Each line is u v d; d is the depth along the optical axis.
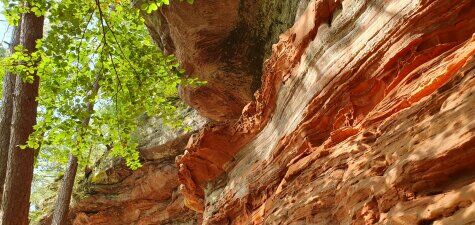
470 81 5.25
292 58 10.93
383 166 6.16
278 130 11.18
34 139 10.00
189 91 17.27
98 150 27.03
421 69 6.82
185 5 14.70
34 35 10.90
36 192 29.80
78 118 11.27
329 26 9.73
